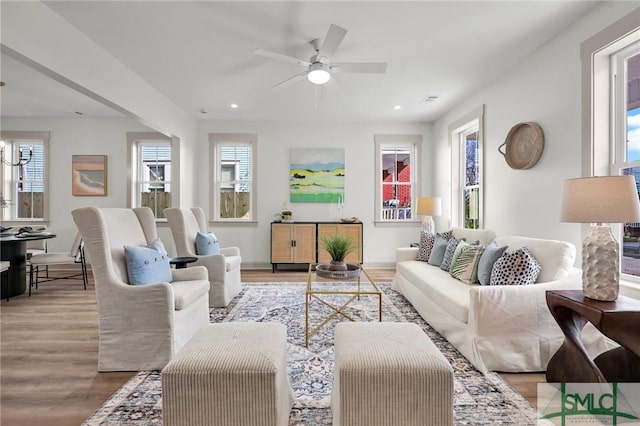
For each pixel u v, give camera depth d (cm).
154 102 401
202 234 372
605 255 167
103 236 208
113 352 206
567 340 179
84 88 280
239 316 306
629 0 212
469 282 276
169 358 207
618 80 236
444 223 511
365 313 316
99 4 235
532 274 228
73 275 491
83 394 180
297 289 408
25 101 453
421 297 305
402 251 402
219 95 425
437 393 125
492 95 376
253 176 555
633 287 212
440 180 529
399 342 143
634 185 161
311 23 258
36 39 231
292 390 182
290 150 557
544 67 292
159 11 243
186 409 125
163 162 546
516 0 230
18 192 535
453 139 486
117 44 292
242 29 267
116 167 534
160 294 207
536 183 305
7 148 530
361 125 562
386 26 262
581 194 169
